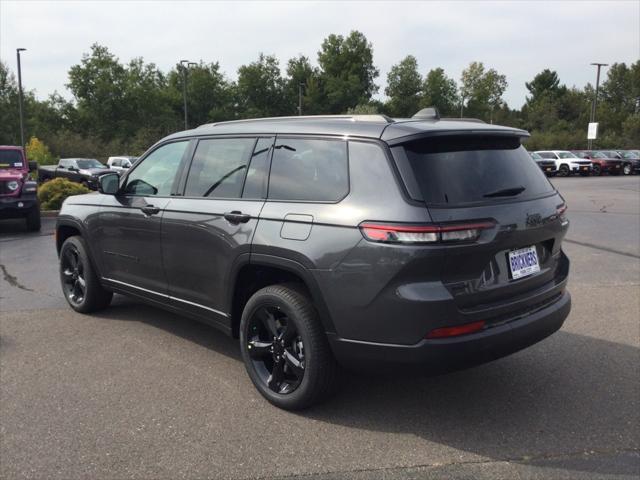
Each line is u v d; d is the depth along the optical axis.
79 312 5.68
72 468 2.95
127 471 2.92
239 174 3.94
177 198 4.36
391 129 3.25
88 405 3.65
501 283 3.23
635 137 67.62
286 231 3.45
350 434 3.31
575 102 93.81
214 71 88.62
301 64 94.44
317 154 3.51
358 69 91.31
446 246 2.95
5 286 6.86
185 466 2.97
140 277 4.80
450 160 3.23
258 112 90.00
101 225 5.14
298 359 3.54
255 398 3.78
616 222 13.00
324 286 3.24
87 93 69.62
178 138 4.60
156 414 3.54
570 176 37.91
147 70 72.94
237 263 3.75
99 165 28.02
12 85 49.75
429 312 2.96
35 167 14.36
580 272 7.60
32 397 3.77
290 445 3.18
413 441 3.23
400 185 3.07
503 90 98.12
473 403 3.71
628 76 94.75
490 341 3.13
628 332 5.10
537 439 3.25
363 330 3.15
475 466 2.97
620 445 3.18
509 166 3.49
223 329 4.07
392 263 2.98
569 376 4.14
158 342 4.82
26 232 11.72
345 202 3.24
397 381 4.05
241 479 2.86
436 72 95.81
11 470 2.92
